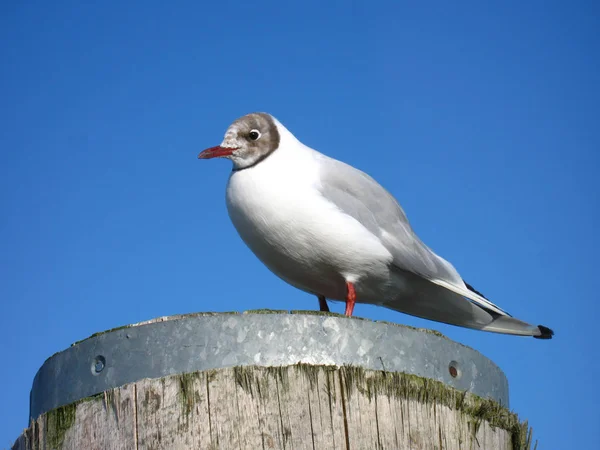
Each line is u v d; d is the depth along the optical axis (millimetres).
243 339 8008
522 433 8891
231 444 7574
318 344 8094
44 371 8656
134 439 7762
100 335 8305
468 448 8359
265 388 7812
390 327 8430
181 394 7801
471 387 8812
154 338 8078
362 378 8062
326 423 7770
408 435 8031
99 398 8094
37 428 8461
